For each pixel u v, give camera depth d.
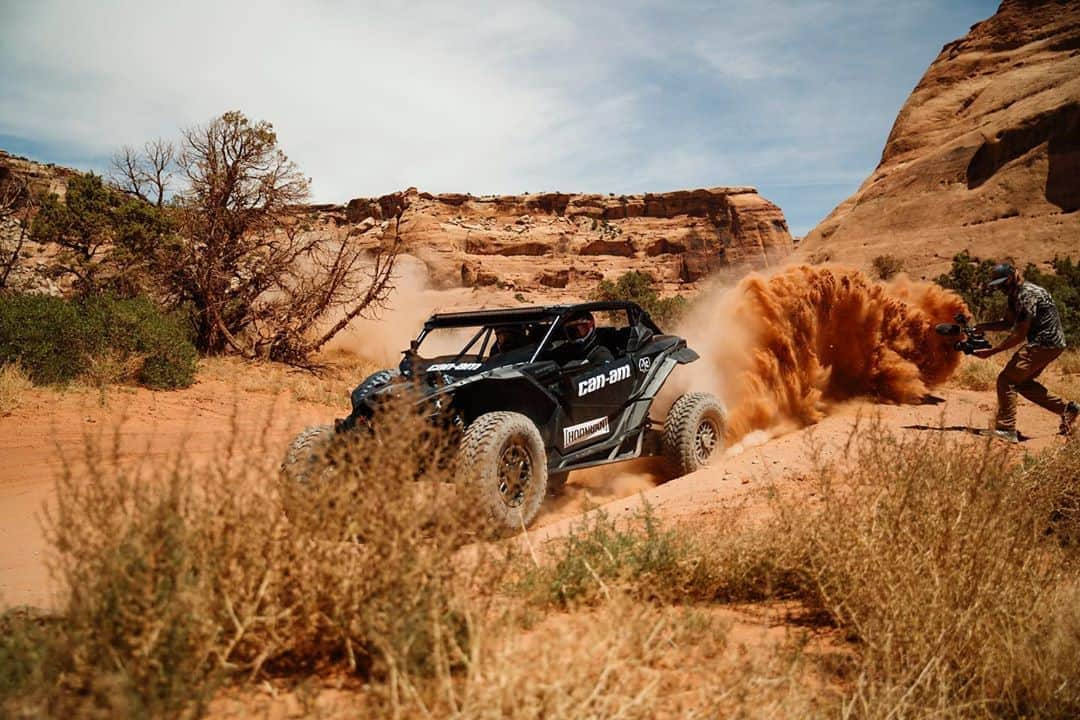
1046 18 147.00
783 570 3.60
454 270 162.25
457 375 6.06
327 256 20.73
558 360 6.57
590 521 5.18
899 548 3.10
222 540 2.40
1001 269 7.83
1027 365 7.57
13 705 1.78
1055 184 100.31
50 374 12.17
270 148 19.50
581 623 2.55
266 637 2.38
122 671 1.89
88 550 2.24
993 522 3.15
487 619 2.50
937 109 146.38
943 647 2.68
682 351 8.02
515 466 5.32
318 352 21.72
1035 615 2.99
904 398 10.48
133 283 19.66
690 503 5.64
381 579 2.37
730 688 2.19
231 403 12.84
